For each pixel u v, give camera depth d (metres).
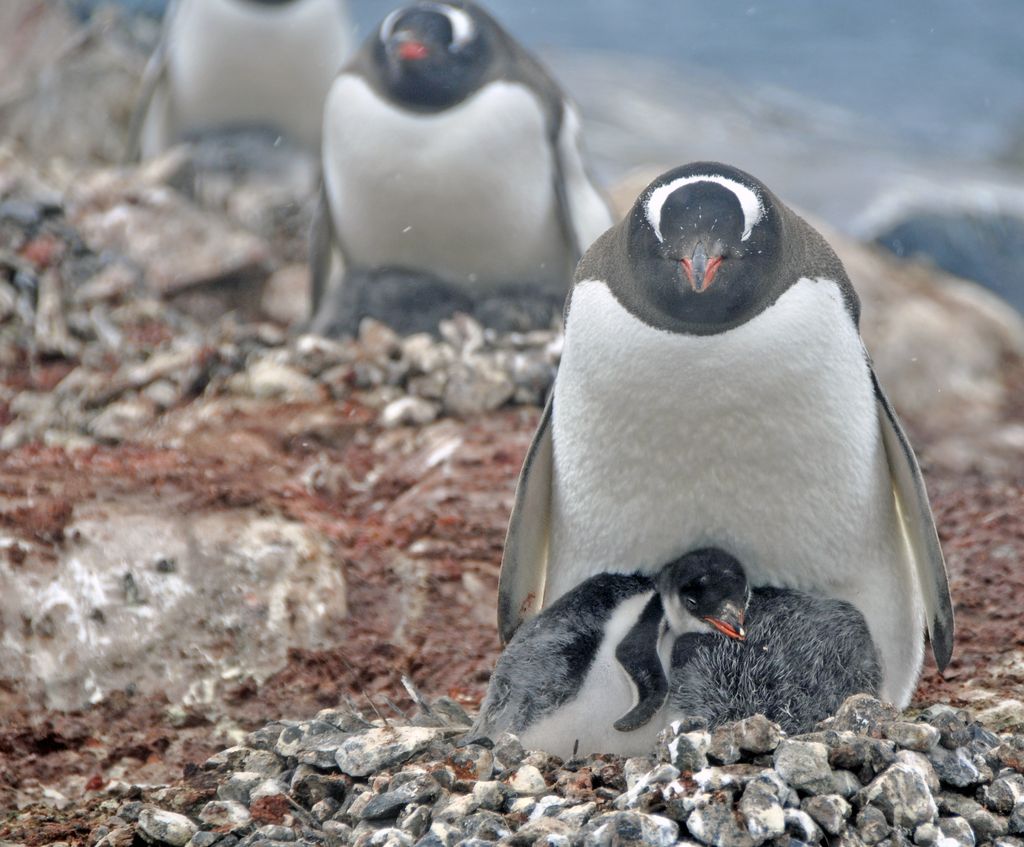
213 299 24.58
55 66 33.41
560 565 12.54
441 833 9.80
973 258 34.91
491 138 21.45
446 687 14.37
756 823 9.38
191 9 29.92
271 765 11.63
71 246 24.06
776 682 10.97
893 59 60.25
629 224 11.69
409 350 20.64
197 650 14.30
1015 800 10.19
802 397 11.34
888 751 10.08
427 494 17.52
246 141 29.78
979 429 24.30
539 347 21.20
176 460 17.42
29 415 19.98
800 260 11.59
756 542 11.84
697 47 61.66
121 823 11.41
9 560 14.30
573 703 11.09
